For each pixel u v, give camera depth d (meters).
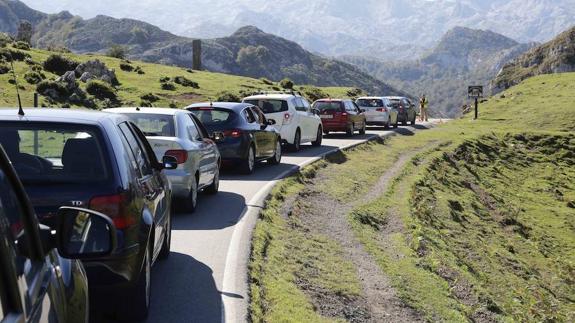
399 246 14.16
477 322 10.98
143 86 61.81
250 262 9.61
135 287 6.64
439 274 13.01
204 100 58.34
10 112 6.58
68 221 3.81
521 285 16.89
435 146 35.84
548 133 47.75
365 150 29.45
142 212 6.56
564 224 29.67
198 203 14.32
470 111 73.12
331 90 89.88
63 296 3.69
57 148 6.35
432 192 24.12
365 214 16.56
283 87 80.25
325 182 20.17
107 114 7.16
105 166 6.27
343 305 9.25
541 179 39.78
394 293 10.40
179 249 10.22
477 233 21.66
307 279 9.99
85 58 77.62
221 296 8.01
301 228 13.56
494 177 36.19
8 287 2.72
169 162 8.87
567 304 17.88
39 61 63.47
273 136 21.22
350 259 12.05
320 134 29.36
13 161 6.20
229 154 18.42
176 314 7.28
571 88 74.88
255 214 13.14
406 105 51.12
